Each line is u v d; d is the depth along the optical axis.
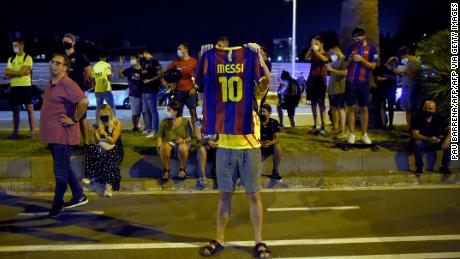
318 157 8.74
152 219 6.68
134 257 5.39
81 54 8.98
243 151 5.30
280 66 35.44
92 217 6.76
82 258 5.36
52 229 6.29
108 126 7.71
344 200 7.56
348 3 11.60
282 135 10.36
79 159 8.33
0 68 31.62
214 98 5.29
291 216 6.79
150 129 10.60
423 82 10.35
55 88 6.62
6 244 5.77
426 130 8.63
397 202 7.43
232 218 6.69
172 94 9.91
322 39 10.21
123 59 11.34
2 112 19.42
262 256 5.30
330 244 5.75
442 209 7.07
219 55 5.27
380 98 11.17
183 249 5.62
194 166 8.48
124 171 8.48
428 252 5.51
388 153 8.90
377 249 5.59
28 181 8.16
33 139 10.18
